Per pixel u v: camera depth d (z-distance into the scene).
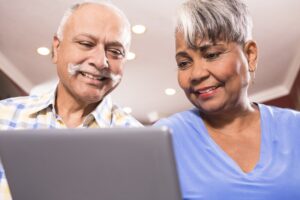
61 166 0.61
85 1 1.35
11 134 0.62
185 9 0.87
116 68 1.30
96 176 0.59
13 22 3.30
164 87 4.89
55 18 3.21
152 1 2.99
